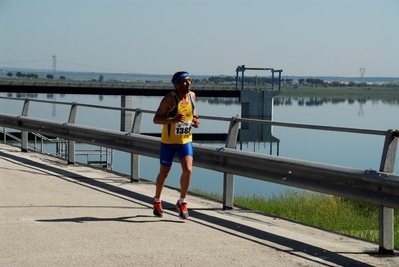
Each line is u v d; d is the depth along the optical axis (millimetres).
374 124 109500
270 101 94688
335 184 7504
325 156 40750
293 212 12422
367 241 7930
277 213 12242
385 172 6918
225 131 83188
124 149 11977
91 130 12859
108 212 9023
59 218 8492
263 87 105312
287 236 7926
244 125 90750
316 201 13594
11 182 11297
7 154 15500
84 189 10961
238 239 7633
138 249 6984
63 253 6734
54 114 90812
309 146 51000
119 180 12227
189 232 7922
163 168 8648
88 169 13594
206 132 76812
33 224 8086
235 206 10047
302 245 7445
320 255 6996
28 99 15719
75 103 13633
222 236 7762
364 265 6621
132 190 11117
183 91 8523
